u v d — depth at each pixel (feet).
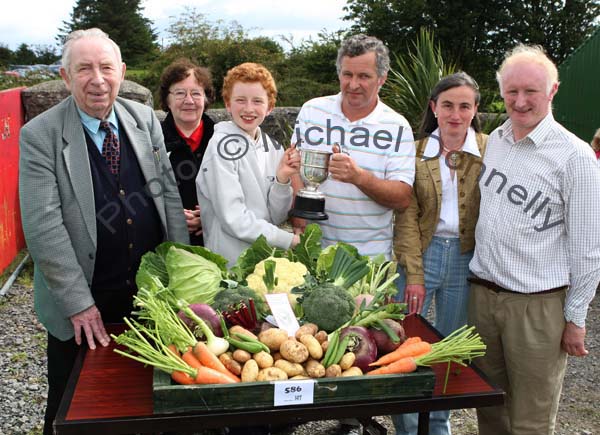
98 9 181.27
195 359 5.97
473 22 74.23
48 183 7.81
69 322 8.17
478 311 9.07
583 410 12.41
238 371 5.99
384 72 9.03
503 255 8.57
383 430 9.64
